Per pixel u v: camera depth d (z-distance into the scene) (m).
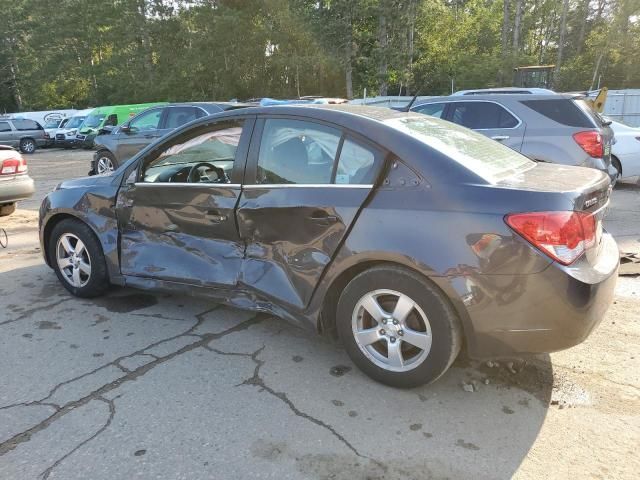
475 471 2.35
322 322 3.21
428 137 3.08
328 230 3.04
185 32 36.22
